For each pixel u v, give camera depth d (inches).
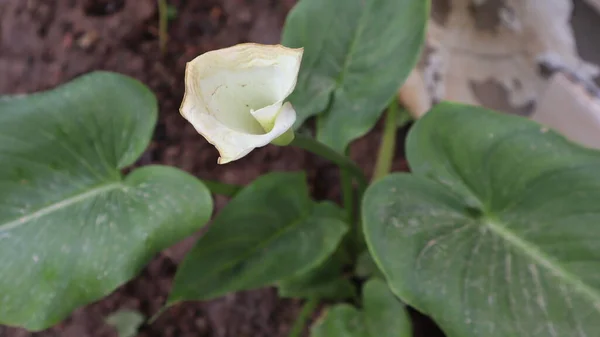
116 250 26.4
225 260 27.6
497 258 25.1
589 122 32.7
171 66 40.0
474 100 36.1
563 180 25.1
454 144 26.7
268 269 27.7
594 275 24.0
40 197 27.8
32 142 28.1
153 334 36.4
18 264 26.6
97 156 28.5
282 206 29.0
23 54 40.8
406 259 25.1
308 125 38.3
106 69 39.6
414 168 27.4
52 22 40.6
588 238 24.4
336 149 31.0
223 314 36.2
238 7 41.0
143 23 40.2
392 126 34.6
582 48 33.3
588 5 32.7
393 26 30.2
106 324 36.2
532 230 25.3
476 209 26.4
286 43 32.0
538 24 34.0
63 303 26.0
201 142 38.5
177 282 27.1
